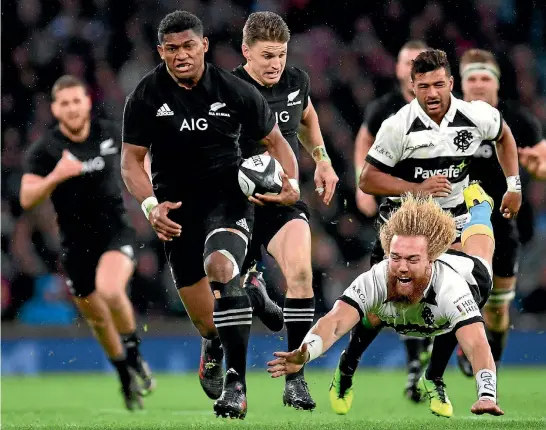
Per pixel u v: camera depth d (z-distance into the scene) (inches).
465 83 1156.5
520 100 2292.1
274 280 1819.6
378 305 749.3
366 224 1988.2
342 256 1962.4
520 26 2357.3
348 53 2306.8
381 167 964.6
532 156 1174.3
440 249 722.8
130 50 2313.0
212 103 858.1
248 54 1010.7
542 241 1947.6
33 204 1211.9
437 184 938.1
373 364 1889.8
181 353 1894.7
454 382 1587.1
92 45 2306.8
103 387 1615.4
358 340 912.9
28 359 1897.1
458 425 829.2
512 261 1190.3
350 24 2347.4
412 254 712.4
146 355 1884.8
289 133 1032.8
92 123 1232.2
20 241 1988.2
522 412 1047.6
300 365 690.2
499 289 1202.6
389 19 2354.8
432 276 737.0
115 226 1230.3
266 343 1895.9
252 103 863.1
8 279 1973.4
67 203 1222.3
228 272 829.2
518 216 1440.7
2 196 2046.0
